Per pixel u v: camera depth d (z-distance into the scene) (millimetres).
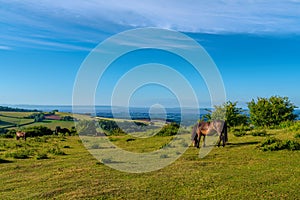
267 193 9812
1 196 10492
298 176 11555
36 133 42969
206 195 9836
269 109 35156
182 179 11805
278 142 17203
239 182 11094
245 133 24406
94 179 12266
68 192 10617
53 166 15531
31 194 10539
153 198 9734
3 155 19250
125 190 10609
